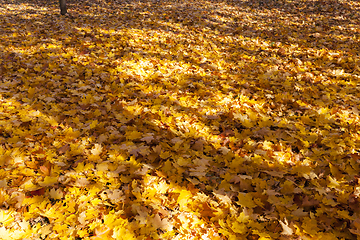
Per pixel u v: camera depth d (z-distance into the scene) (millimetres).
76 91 4078
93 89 4184
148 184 2453
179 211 2256
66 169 2666
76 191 2377
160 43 6512
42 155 2740
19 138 3006
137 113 3611
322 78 4699
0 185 2346
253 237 2018
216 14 9531
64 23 8266
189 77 4785
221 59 5621
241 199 2305
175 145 2934
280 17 8992
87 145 2984
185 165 2686
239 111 3723
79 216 2104
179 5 10734
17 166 2609
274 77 4742
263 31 7645
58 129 3221
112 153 2830
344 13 8773
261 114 3641
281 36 7172
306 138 3172
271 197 2338
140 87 4242
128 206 2268
